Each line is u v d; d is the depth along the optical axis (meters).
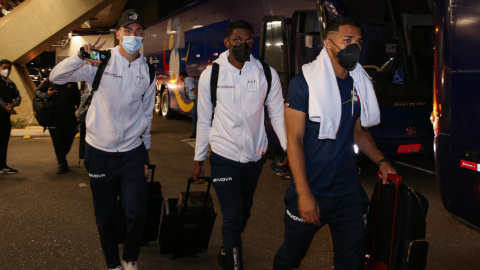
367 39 6.20
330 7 6.08
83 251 3.52
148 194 3.47
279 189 5.66
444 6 3.11
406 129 6.12
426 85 6.34
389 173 2.07
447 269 3.29
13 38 11.14
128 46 2.67
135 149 2.85
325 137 1.98
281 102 2.91
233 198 2.74
